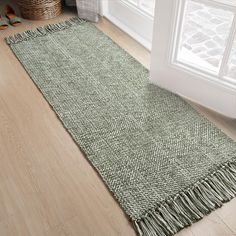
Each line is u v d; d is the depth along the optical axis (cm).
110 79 204
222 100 176
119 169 152
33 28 253
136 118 178
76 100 189
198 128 171
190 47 184
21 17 267
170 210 136
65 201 140
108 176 149
